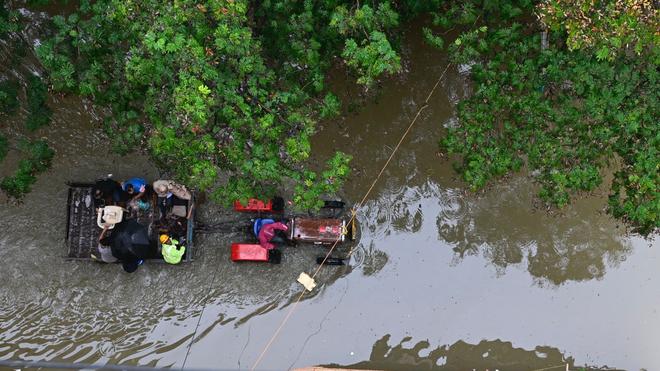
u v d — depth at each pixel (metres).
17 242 12.95
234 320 13.02
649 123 9.38
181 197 12.43
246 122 8.96
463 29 13.22
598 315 13.27
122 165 13.26
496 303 13.28
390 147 13.59
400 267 13.32
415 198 13.51
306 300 13.13
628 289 13.34
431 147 13.62
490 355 13.14
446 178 13.54
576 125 9.66
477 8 10.88
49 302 12.91
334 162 9.40
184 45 8.17
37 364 12.75
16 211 13.01
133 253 11.68
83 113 13.31
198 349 12.91
